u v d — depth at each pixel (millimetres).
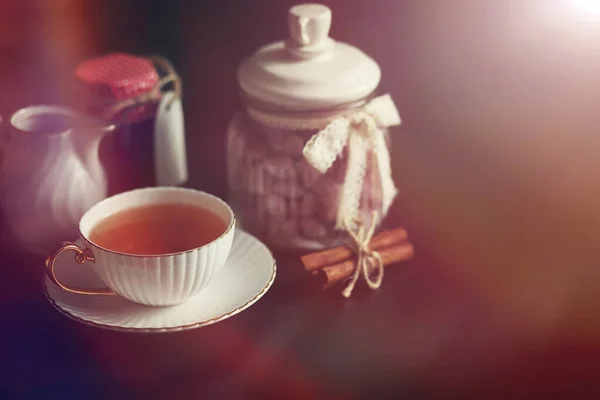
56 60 888
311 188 704
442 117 852
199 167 829
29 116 720
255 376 613
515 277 704
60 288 654
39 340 639
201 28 880
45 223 709
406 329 654
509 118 832
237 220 751
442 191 805
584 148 814
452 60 829
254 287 654
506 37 805
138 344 636
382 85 854
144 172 783
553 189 807
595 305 674
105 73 752
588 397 599
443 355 632
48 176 698
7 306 668
